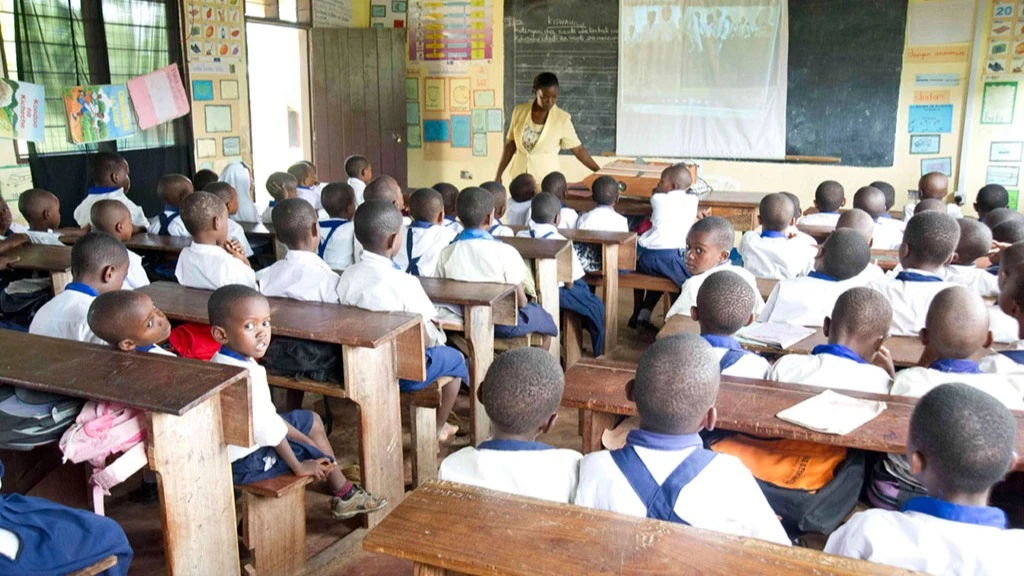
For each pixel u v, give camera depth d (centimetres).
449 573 129
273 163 945
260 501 218
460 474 153
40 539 158
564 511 136
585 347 449
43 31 511
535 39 723
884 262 368
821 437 169
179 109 604
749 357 209
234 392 193
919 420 132
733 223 508
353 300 267
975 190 641
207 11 629
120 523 256
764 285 340
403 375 259
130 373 188
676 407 146
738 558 123
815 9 652
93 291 241
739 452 181
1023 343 227
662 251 441
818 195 463
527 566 122
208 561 198
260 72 961
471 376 302
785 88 671
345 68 750
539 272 356
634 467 145
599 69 712
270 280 282
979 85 623
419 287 269
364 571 235
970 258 315
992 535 124
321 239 371
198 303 271
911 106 643
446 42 746
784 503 175
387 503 259
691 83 692
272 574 224
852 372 198
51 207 389
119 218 368
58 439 191
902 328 263
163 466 182
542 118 589
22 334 213
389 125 752
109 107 556
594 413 194
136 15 571
